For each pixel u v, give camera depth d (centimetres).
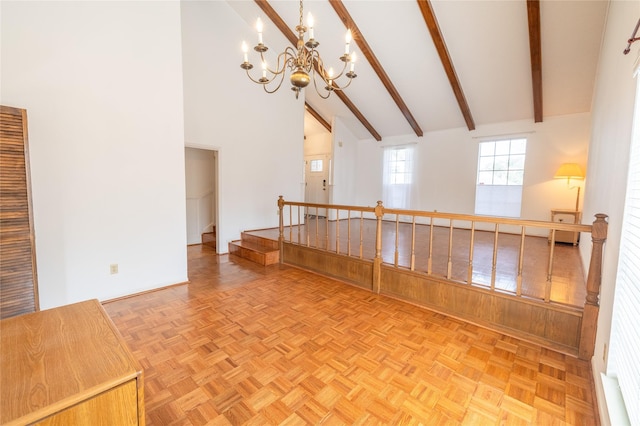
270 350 214
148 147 322
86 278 288
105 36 286
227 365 196
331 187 747
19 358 99
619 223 153
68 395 83
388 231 591
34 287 219
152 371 190
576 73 416
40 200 258
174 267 352
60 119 265
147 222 326
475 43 418
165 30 326
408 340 228
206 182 600
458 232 586
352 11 423
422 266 325
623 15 197
